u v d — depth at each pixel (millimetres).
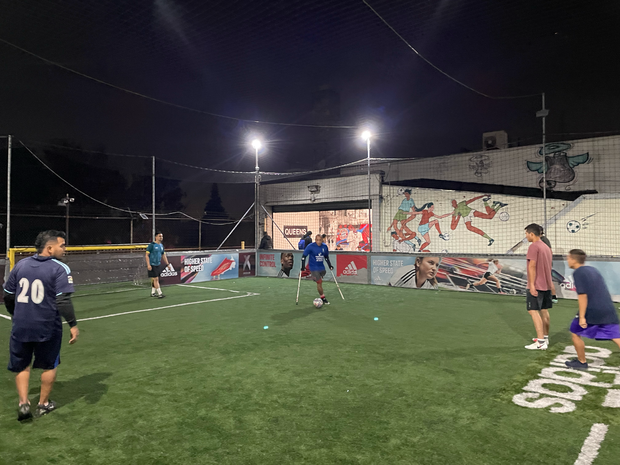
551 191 15211
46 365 3900
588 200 13984
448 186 17578
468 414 3857
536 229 6098
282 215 22594
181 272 14484
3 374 5188
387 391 4465
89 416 3893
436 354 5852
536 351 5969
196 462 3082
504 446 3262
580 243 14125
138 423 3740
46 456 3182
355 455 3156
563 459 3061
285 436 3473
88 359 5738
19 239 22703
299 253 15688
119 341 6711
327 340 6668
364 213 19500
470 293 11773
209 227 26438
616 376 4840
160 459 3127
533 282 6023
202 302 10523
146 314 8977
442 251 17266
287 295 11656
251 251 16938
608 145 14258
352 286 13523
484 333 7094
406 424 3668
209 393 4457
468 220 16641
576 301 10375
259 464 3049
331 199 20375
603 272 10266
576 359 5387
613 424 3609
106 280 13461
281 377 4941
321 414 3898
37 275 3812
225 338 6844
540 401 4137
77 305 10156
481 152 16828
